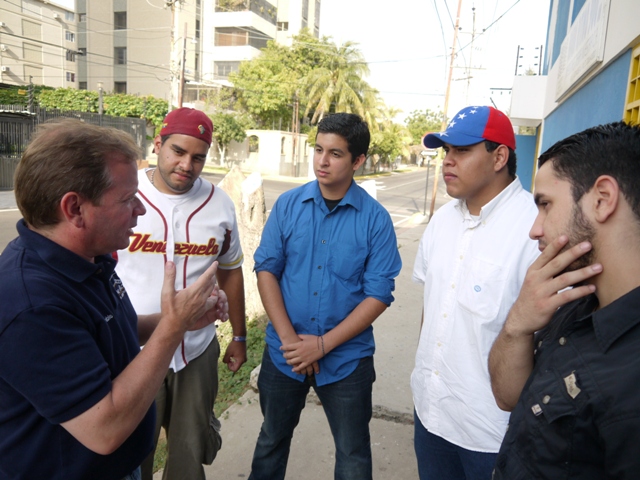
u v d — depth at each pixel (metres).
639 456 0.80
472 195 1.74
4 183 15.86
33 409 1.17
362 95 34.34
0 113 16.44
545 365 1.04
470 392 1.70
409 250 9.59
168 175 2.05
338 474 2.15
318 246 2.10
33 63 36.06
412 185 34.12
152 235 2.08
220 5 39.03
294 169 33.66
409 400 3.34
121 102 29.81
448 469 1.91
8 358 1.08
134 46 39.00
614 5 3.86
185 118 2.01
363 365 2.13
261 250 2.19
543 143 9.20
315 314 2.09
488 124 1.66
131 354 1.46
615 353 0.89
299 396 2.21
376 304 2.06
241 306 2.49
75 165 1.17
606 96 4.13
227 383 3.63
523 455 1.02
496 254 1.68
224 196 2.32
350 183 2.11
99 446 1.16
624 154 0.92
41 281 1.14
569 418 0.92
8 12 33.62
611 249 0.93
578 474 0.92
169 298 1.31
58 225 1.22
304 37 34.28
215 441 2.30
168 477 2.22
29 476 1.19
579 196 0.96
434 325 1.84
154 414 1.54
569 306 1.17
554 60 8.21
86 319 1.23
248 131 32.59
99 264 1.34
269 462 2.26
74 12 38.59
